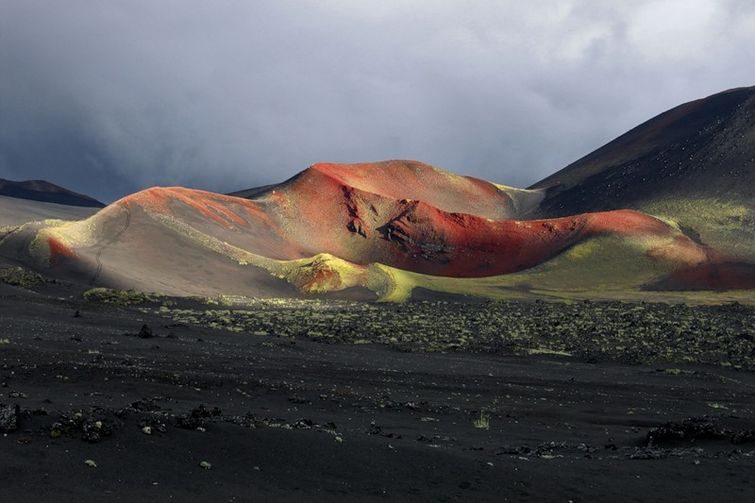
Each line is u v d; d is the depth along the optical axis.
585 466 16.33
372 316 89.19
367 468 13.55
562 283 160.00
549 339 70.81
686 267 173.88
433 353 58.78
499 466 15.03
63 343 37.38
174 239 146.88
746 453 19.03
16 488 9.78
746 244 190.25
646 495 14.20
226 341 52.62
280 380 30.75
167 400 21.16
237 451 13.00
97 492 10.17
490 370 47.38
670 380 47.38
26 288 84.44
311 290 131.12
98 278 112.56
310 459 13.42
